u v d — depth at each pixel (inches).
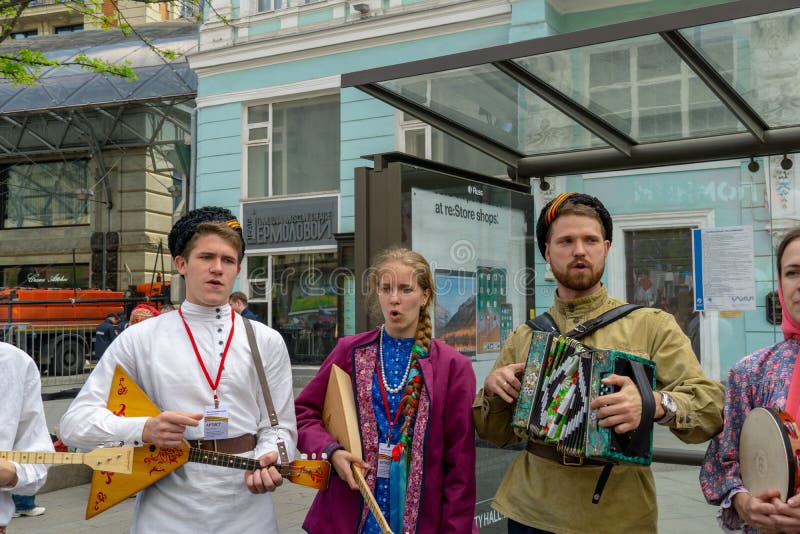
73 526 209.8
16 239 824.9
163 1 384.2
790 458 72.9
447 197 162.4
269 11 542.3
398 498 96.7
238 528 92.0
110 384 93.2
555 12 414.9
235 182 561.0
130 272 771.4
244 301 305.0
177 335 95.8
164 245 788.6
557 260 96.7
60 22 978.1
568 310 98.3
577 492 90.7
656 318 95.0
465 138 178.4
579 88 153.6
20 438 85.3
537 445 95.4
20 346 553.6
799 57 132.9
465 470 98.1
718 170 185.5
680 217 191.8
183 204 722.2
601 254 96.3
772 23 122.4
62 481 256.8
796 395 80.6
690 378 90.5
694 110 160.6
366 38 503.2
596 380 84.4
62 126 776.9
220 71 563.5
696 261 186.9
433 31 481.7
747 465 81.4
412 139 489.7
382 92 158.7
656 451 166.7
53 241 809.5
